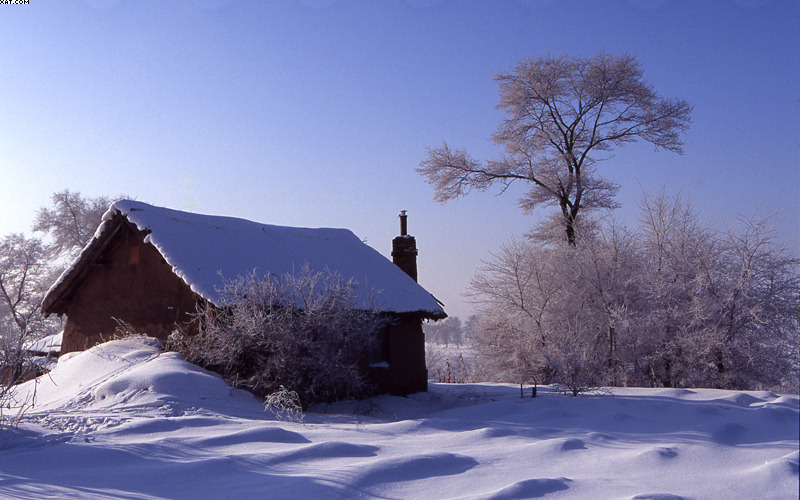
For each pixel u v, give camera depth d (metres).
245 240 17.70
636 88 32.25
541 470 7.36
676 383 20.56
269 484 6.50
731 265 20.67
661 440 9.35
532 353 22.02
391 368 17.31
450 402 16.19
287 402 12.73
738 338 20.25
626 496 6.22
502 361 23.25
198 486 6.41
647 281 21.17
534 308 22.84
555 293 22.64
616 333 21.08
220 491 6.26
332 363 13.34
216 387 12.57
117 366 14.00
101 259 17.73
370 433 9.80
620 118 33.59
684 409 11.87
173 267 15.18
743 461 7.84
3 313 41.06
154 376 12.10
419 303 18.22
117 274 17.42
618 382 20.70
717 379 20.02
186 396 11.81
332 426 10.60
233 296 13.95
